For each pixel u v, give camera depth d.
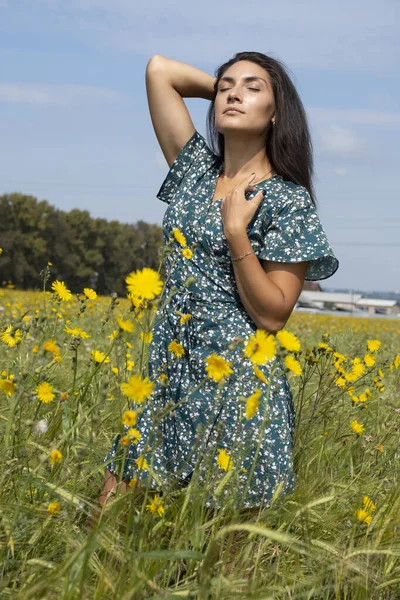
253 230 2.67
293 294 2.67
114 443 2.62
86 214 77.62
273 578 2.15
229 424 2.54
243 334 2.62
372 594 2.17
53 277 73.31
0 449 2.41
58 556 2.12
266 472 2.50
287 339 2.19
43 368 2.72
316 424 3.57
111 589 1.80
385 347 7.34
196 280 2.67
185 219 2.77
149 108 3.17
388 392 4.52
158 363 2.70
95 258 76.56
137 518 1.92
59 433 2.86
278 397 2.61
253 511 2.48
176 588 1.94
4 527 2.02
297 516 2.26
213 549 1.80
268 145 2.87
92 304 8.48
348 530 2.41
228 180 2.86
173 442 2.59
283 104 2.83
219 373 2.08
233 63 2.90
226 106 2.79
